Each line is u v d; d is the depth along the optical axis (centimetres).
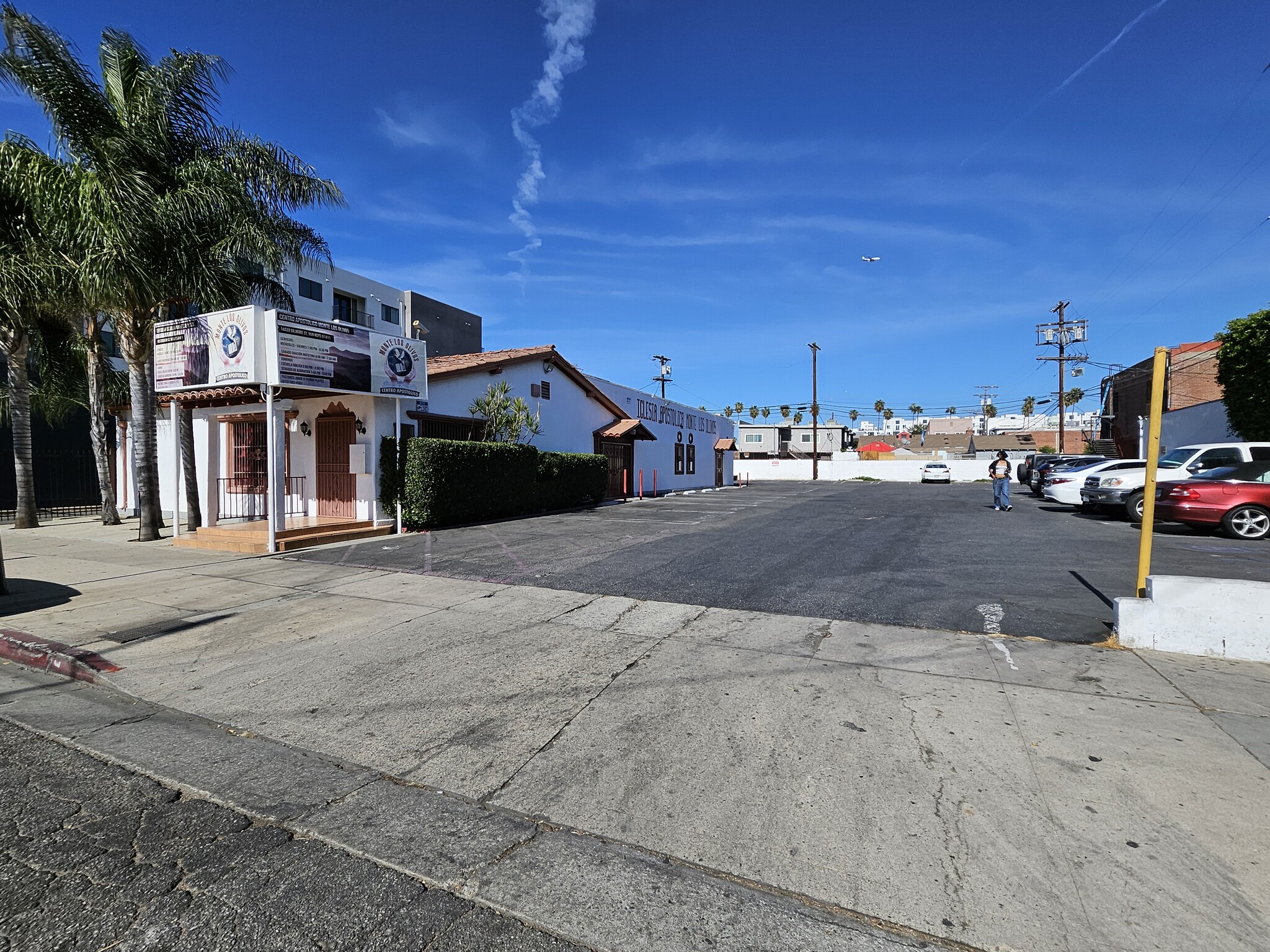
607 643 560
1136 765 338
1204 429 2358
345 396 1276
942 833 285
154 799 329
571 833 295
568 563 925
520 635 588
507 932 234
